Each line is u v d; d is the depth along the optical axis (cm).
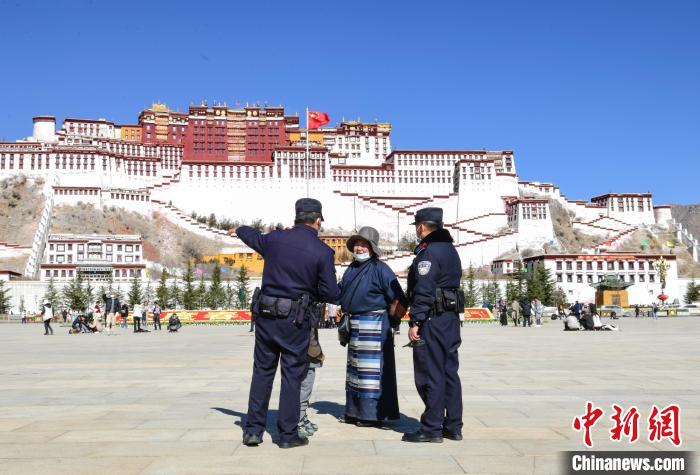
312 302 807
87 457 691
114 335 4106
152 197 18238
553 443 767
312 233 837
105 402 1114
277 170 19200
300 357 784
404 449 741
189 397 1180
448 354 803
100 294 11544
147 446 750
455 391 800
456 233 17650
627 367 1727
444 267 821
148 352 2423
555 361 1927
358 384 903
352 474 621
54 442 771
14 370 1708
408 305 916
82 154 18288
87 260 13862
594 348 2517
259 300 795
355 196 18912
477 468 644
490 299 11956
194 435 817
